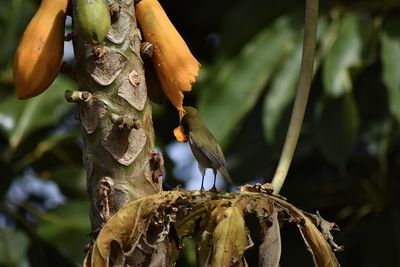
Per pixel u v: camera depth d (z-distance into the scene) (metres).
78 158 10.26
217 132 9.17
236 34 10.01
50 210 9.75
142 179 4.54
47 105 9.66
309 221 4.63
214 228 4.55
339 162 8.95
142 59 4.64
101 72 4.54
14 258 9.52
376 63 10.13
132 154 4.53
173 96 4.66
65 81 9.84
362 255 10.16
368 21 9.41
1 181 9.79
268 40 9.39
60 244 9.51
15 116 9.56
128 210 4.42
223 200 4.59
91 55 4.53
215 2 11.25
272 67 9.30
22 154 10.18
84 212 9.77
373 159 10.28
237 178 9.78
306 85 5.14
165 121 10.91
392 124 9.77
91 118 4.53
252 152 9.88
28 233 9.69
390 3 9.48
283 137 9.17
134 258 4.46
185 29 11.48
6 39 9.65
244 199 4.59
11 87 10.42
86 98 4.51
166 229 4.46
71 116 10.81
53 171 10.16
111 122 4.52
